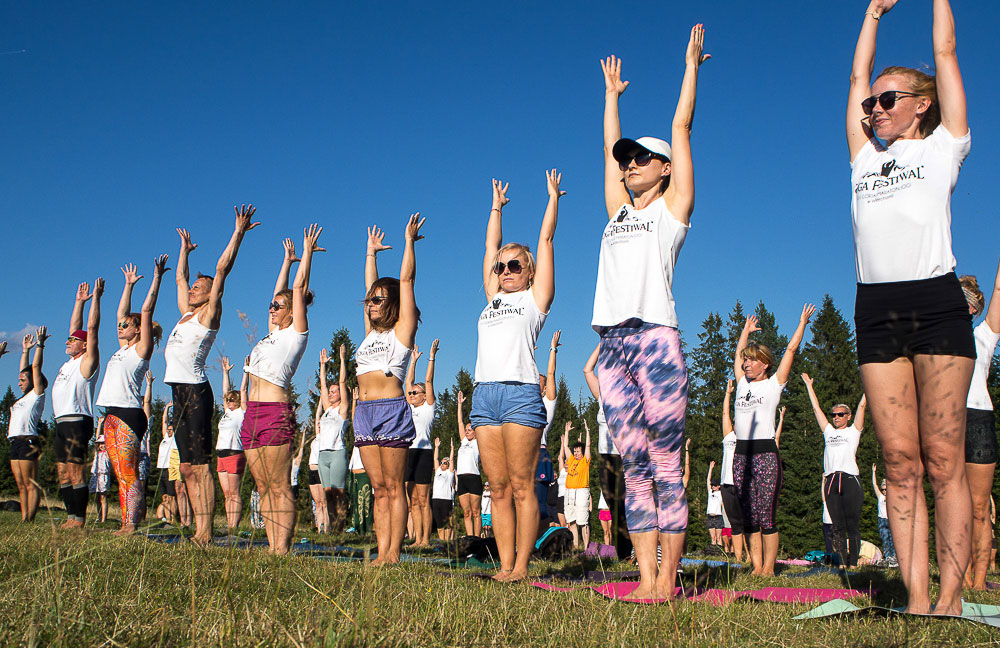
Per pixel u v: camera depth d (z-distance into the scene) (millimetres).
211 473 6695
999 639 2768
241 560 3367
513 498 5672
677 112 4625
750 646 2652
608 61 5324
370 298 6844
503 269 5914
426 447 11156
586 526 12336
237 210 7504
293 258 7797
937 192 3539
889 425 3555
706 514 13414
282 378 6035
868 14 4031
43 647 2064
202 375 7066
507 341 5676
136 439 7504
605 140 5168
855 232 3812
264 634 2207
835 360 46281
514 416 5512
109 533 4051
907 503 3500
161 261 8500
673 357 4352
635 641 2648
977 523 5750
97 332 9258
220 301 7336
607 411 4574
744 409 7184
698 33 4680
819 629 3049
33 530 4727
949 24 3623
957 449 3393
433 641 2363
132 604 2629
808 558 11180
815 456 34688
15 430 9750
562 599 3605
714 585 5109
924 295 3480
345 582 3330
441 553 7156
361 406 6727
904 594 4094
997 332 5867
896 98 3693
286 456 4031
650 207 4602
